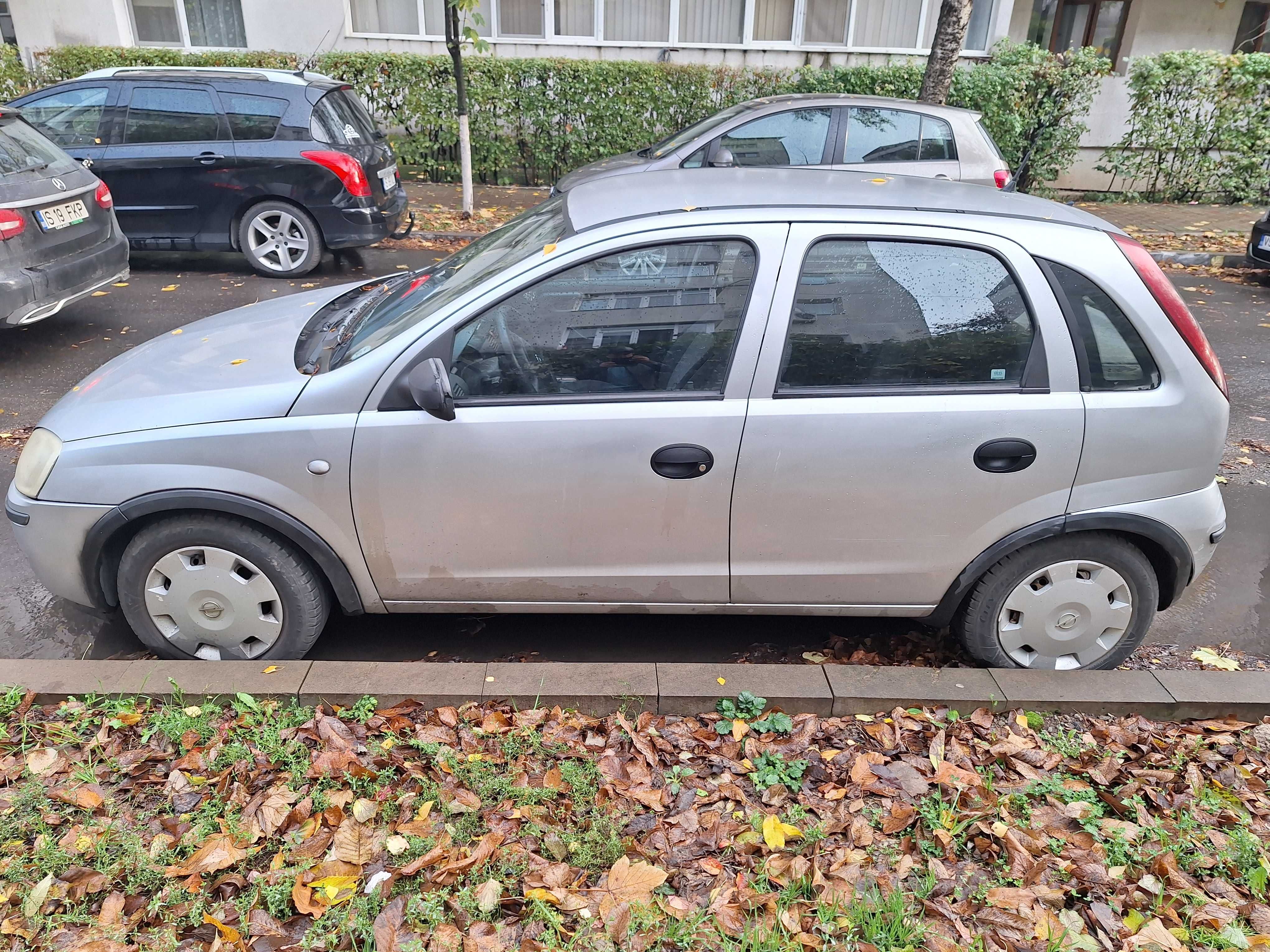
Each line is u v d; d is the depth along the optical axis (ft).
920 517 10.48
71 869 8.00
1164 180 45.24
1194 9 47.70
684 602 11.12
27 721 9.85
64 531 10.59
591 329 10.16
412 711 10.19
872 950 7.47
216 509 10.34
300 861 8.20
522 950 7.36
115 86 27.73
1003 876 8.32
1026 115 41.42
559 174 42.83
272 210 28.07
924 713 10.37
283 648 11.16
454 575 10.83
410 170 42.57
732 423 10.03
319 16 44.06
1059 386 10.21
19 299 19.77
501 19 45.32
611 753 9.70
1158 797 9.30
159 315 24.86
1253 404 21.67
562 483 10.25
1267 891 8.35
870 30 46.11
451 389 10.08
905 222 10.16
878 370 10.20
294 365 10.87
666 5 45.50
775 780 9.38
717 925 7.69
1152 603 11.27
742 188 11.25
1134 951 7.55
